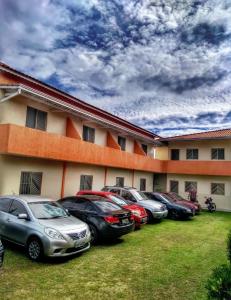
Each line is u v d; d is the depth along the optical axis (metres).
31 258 7.65
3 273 6.61
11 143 11.71
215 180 25.59
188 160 26.53
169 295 5.78
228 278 3.30
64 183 17.05
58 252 7.39
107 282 6.36
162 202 18.12
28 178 14.64
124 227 9.92
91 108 20.44
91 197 10.91
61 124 17.23
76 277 6.58
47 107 16.11
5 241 9.20
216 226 15.36
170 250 9.43
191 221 17.09
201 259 8.45
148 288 6.11
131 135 23.61
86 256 8.31
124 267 7.45
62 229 7.62
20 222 8.13
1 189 12.98
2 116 13.12
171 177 28.25
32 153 12.84
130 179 24.66
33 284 6.05
